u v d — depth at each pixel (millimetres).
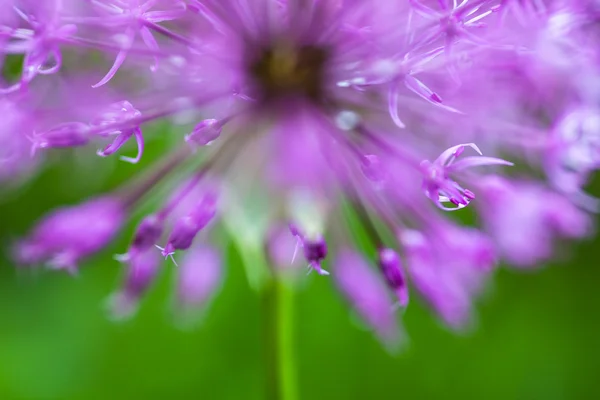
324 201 242
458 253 241
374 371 312
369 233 229
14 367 301
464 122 238
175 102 227
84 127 210
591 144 236
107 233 237
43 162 252
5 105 222
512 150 253
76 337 306
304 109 242
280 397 254
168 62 231
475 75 230
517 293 316
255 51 238
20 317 304
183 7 213
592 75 236
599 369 312
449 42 209
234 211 244
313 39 236
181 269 262
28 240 243
